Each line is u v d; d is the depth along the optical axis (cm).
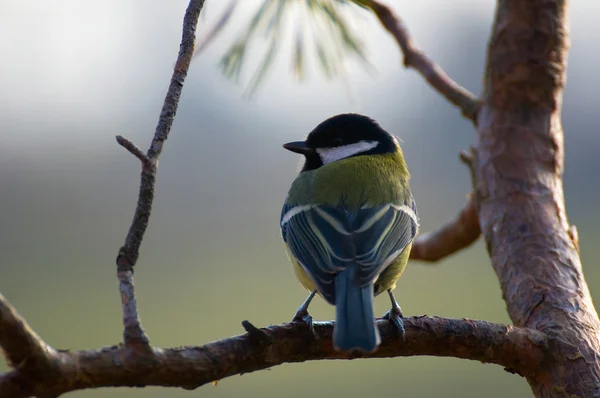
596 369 598
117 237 2475
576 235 725
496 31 781
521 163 755
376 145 993
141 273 2275
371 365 1811
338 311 632
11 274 2170
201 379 496
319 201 849
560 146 773
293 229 838
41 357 423
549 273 679
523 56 763
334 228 791
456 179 2850
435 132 2931
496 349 602
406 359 1833
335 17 825
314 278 736
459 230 938
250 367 529
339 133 1011
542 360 606
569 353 604
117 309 1945
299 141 1041
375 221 816
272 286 2170
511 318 688
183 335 1850
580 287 671
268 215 2727
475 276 2191
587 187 2783
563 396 595
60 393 439
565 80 782
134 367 459
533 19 762
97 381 450
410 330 604
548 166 761
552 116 773
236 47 791
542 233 713
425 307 1936
